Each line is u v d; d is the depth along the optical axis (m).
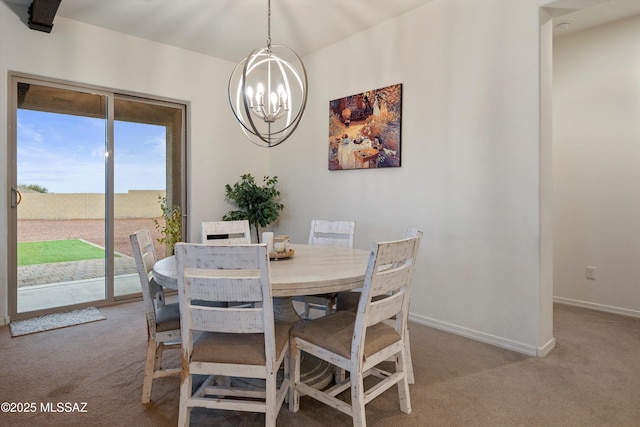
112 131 3.59
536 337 2.42
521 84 2.46
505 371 2.19
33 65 3.08
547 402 1.85
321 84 3.92
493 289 2.62
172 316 1.88
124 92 3.62
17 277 3.11
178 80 3.93
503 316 2.57
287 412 1.78
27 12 3.04
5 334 2.75
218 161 4.25
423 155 3.02
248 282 1.43
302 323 1.83
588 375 2.14
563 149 3.66
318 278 1.64
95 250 3.53
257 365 1.50
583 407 1.81
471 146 2.72
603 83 3.42
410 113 3.11
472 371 2.19
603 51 3.41
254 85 4.55
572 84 3.59
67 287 3.38
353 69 3.57
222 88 4.27
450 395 1.92
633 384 2.04
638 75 3.24
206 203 4.17
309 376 2.02
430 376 2.13
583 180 3.54
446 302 2.89
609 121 3.39
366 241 3.49
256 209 4.17
